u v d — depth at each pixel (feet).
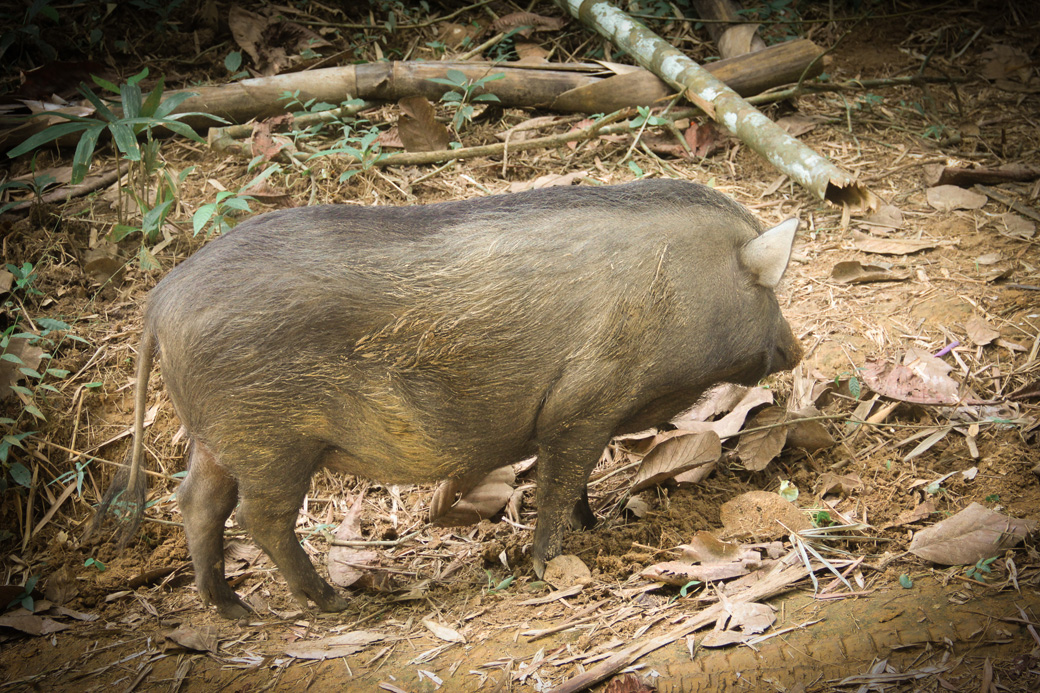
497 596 11.79
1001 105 21.61
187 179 18.53
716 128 20.22
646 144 20.04
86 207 17.60
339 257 10.12
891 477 13.20
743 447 13.55
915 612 10.53
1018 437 13.43
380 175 18.58
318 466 10.93
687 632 10.60
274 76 20.08
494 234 10.54
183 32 22.40
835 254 17.21
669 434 13.70
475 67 20.77
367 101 20.68
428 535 13.25
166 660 11.09
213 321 9.93
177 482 14.08
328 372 10.11
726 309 11.19
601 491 13.82
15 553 13.28
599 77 21.15
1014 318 15.38
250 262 10.03
